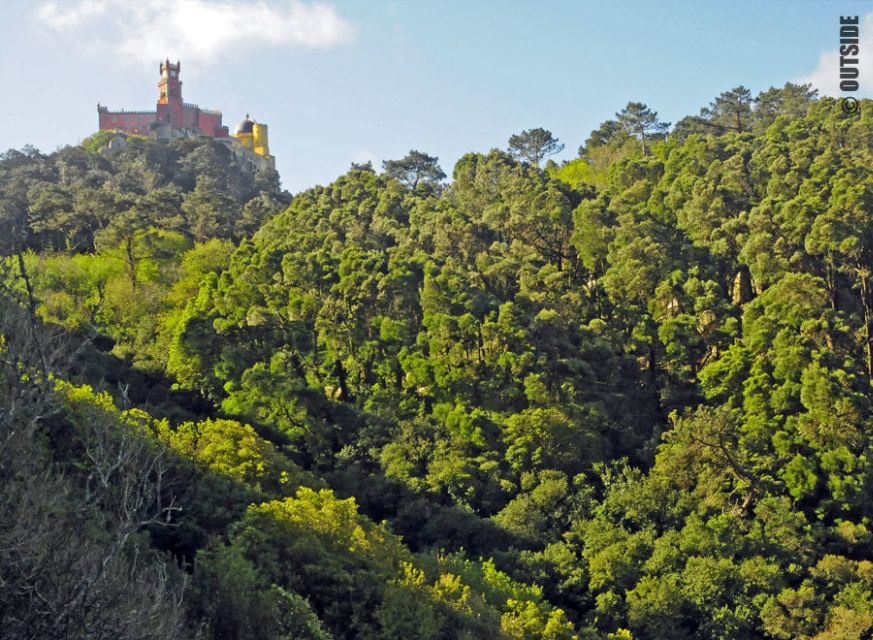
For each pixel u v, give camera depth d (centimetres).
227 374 8962
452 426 8688
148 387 9150
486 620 5088
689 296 10588
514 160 15750
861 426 8094
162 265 11681
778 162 12375
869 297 10706
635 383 10019
